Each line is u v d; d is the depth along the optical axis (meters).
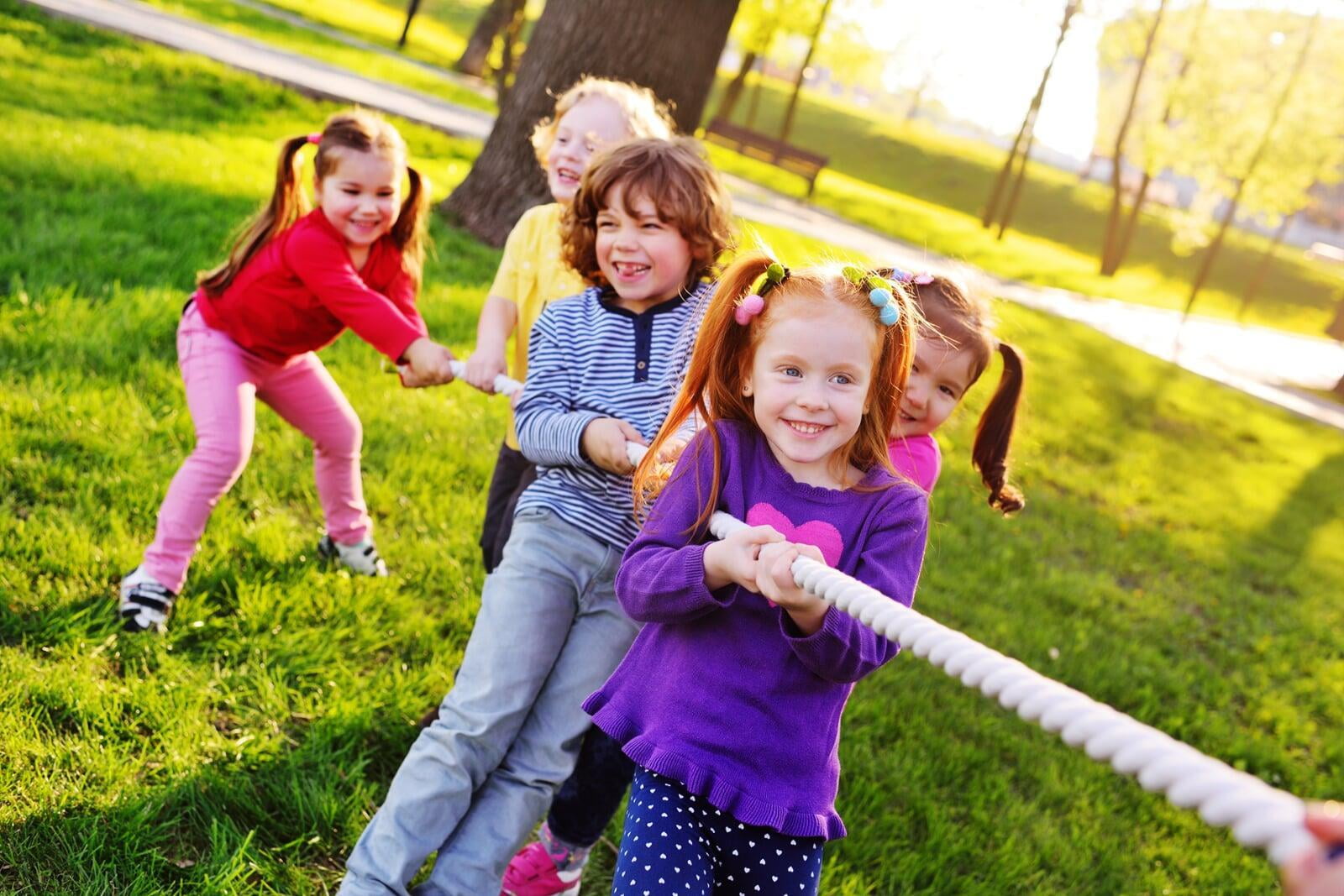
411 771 2.46
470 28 46.03
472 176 9.28
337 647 3.40
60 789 2.60
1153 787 0.95
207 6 18.45
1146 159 30.44
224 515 3.92
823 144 50.41
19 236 6.01
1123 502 8.48
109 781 2.65
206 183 8.12
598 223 2.69
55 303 5.21
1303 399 18.73
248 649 3.29
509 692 2.47
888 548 2.06
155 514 3.79
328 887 2.63
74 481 3.87
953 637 1.29
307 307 3.42
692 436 2.50
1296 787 4.76
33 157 7.45
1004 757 4.21
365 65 18.31
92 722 2.83
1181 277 41.41
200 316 3.50
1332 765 5.09
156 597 3.25
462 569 4.03
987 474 2.99
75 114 9.14
